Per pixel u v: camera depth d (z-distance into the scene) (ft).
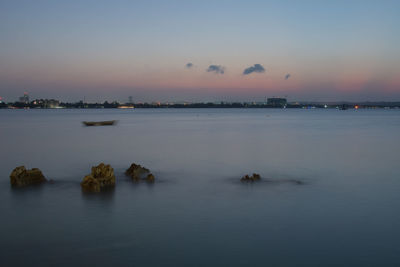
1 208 55.88
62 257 39.09
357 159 107.14
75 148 136.26
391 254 40.06
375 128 263.08
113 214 52.90
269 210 54.85
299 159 106.63
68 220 50.42
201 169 89.51
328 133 213.46
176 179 77.05
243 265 37.35
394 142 157.89
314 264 37.73
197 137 186.50
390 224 48.96
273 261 38.32
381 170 88.17
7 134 205.36
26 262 37.99
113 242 42.91
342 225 48.55
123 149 132.57
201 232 45.98
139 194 64.08
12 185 70.64
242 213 53.42
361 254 40.06
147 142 160.15
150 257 39.09
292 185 71.46
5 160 105.19
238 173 84.23
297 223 49.34
